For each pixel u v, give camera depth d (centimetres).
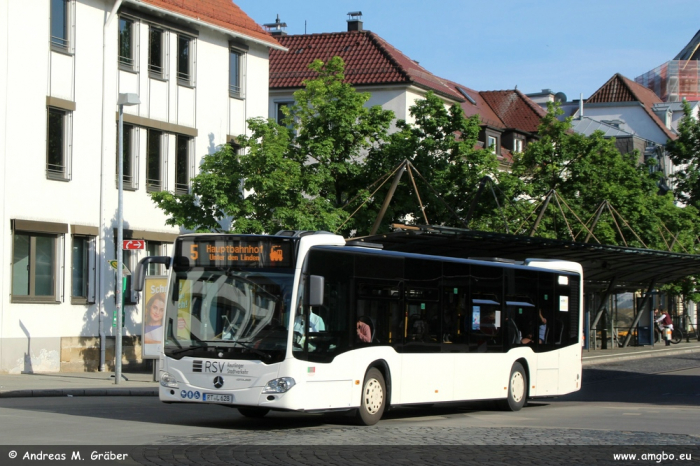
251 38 3562
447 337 1706
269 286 1402
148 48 3167
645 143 7175
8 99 2641
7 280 2608
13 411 1606
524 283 1958
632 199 3988
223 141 3478
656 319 5209
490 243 2606
